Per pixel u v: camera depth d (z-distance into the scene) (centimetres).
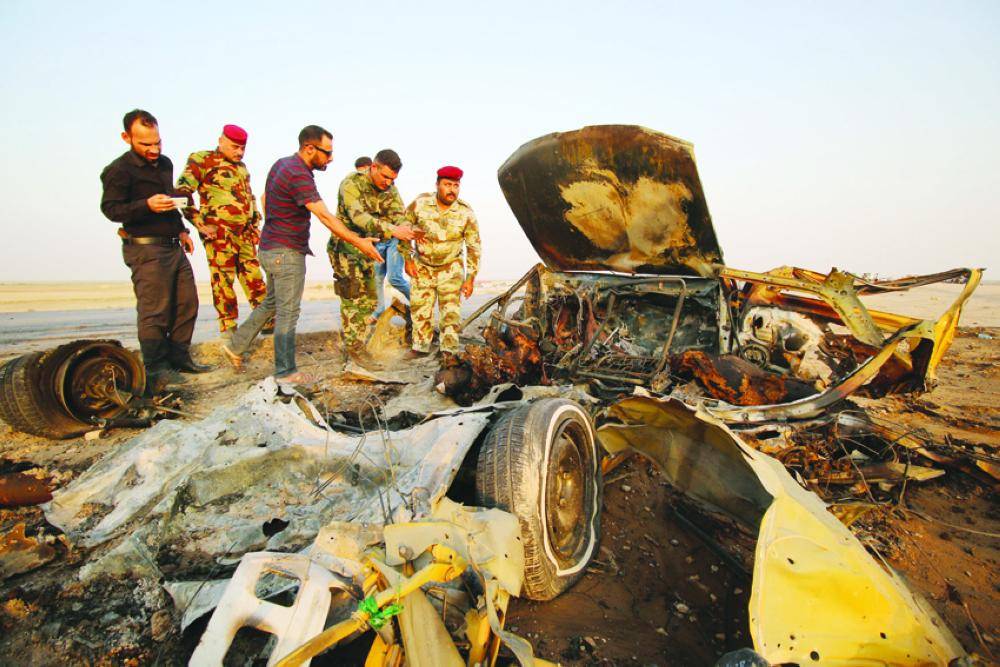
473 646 168
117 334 845
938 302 1045
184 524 238
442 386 387
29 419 375
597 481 284
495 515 203
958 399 616
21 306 1506
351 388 477
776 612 175
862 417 366
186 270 509
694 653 217
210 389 509
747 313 398
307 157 454
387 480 246
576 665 208
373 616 151
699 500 262
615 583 260
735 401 326
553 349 417
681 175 349
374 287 640
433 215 566
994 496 362
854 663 174
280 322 469
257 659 170
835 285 352
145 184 451
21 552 228
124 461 272
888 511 335
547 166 408
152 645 190
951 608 251
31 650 187
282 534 227
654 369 361
